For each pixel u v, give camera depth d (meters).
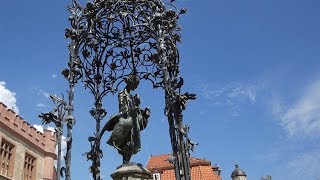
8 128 31.45
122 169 7.79
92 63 10.14
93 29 9.16
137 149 8.31
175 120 6.94
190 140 6.80
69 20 8.84
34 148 36.03
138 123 8.45
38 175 36.09
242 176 55.50
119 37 9.98
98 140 9.18
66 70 8.32
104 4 8.79
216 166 39.38
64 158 7.38
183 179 6.61
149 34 9.20
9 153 31.53
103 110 9.84
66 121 7.52
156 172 30.95
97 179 8.89
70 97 8.01
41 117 7.27
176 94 6.95
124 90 8.76
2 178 29.67
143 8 8.61
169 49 8.05
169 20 8.20
